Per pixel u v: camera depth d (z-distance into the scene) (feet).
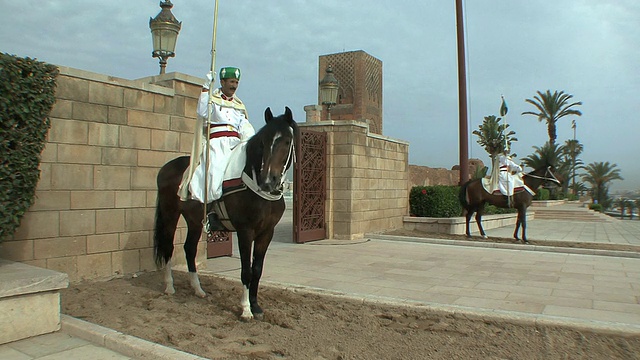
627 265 29.50
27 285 14.71
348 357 13.44
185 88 26.25
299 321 16.63
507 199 39.45
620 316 17.72
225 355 13.37
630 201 150.71
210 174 16.94
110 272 22.48
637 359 13.52
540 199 109.70
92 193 21.66
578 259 31.86
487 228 56.90
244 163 16.63
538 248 35.81
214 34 17.39
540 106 149.18
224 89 18.42
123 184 22.95
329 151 41.24
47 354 13.71
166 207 19.80
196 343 14.24
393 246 37.40
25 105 17.13
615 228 61.31
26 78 17.26
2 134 16.40
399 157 49.24
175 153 25.52
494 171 40.37
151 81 26.63
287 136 15.21
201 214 18.30
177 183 19.31
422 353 13.82
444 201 49.88
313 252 33.78
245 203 16.16
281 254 32.76
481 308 18.01
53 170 20.16
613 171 186.60
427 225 47.65
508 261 30.73
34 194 18.06
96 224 21.84
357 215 41.37
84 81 21.26
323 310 18.15
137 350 13.47
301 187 38.73
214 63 17.40
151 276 23.32
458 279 24.67
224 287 21.61
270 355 13.48
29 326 14.93
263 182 14.84
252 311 16.83
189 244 19.76
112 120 22.44
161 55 28.55
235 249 35.65
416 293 21.39
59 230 20.44
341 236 40.78
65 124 20.56
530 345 14.55
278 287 21.71
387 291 21.77
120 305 18.13
